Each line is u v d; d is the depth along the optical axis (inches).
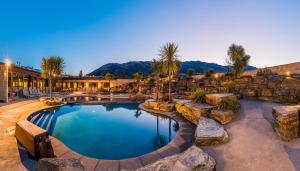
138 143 340.5
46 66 776.3
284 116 241.8
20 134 264.2
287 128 237.9
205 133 266.1
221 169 197.2
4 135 292.0
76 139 359.9
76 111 660.7
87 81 1747.0
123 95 1198.9
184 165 183.2
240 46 802.8
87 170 209.5
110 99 965.2
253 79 514.6
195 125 398.0
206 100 458.3
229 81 590.6
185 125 398.9
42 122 482.9
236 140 259.6
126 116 583.5
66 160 173.2
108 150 303.1
